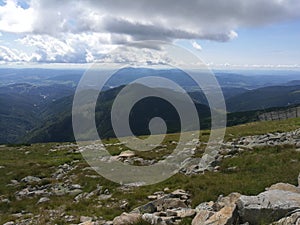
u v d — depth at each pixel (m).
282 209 10.62
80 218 17.00
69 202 22.20
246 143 34.66
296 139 33.38
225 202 13.44
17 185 29.44
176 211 14.03
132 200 19.59
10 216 20.22
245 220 11.02
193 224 11.70
